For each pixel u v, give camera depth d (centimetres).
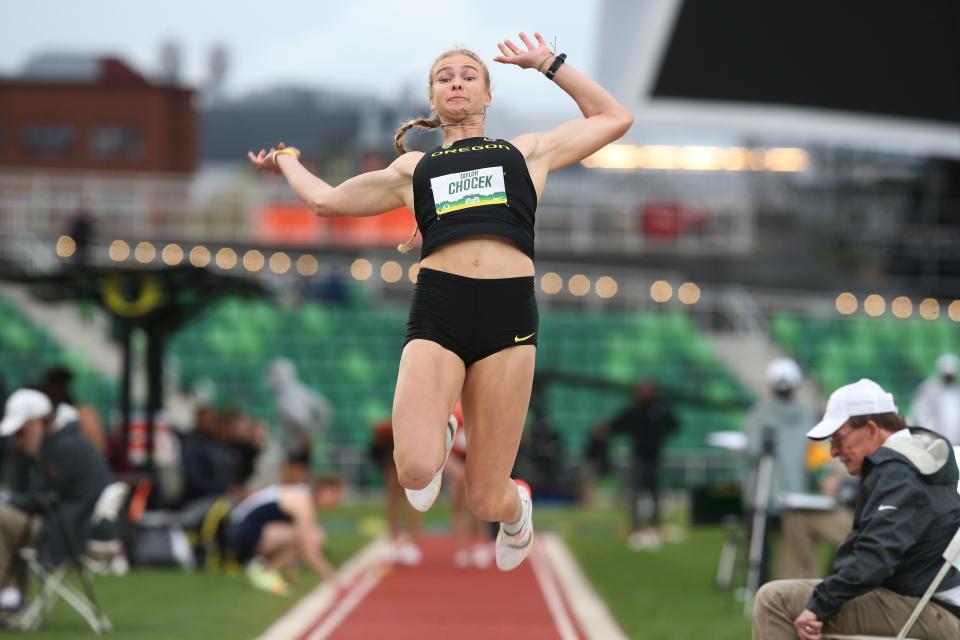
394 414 1608
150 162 14775
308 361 9412
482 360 1647
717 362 9762
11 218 11556
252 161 1909
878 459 1938
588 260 11900
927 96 6091
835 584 1877
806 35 5962
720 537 5956
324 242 11669
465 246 1645
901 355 10044
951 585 1912
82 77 15075
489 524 4806
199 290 4928
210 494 4750
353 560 4903
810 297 12006
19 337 9225
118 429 4775
